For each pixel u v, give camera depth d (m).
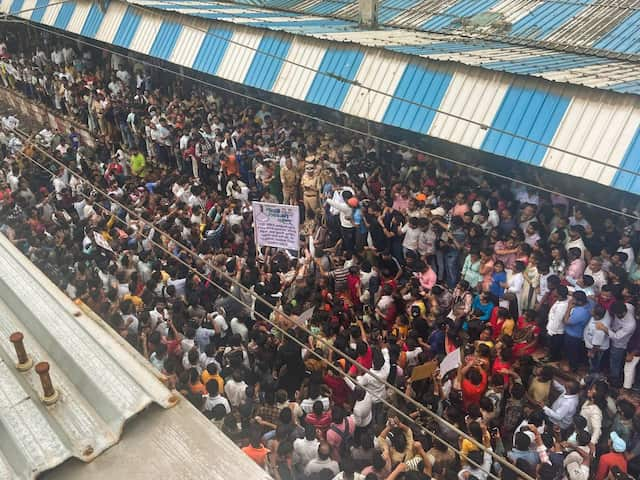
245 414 7.77
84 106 19.55
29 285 3.30
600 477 6.98
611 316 8.68
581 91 10.04
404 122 11.98
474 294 9.82
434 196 11.52
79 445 2.41
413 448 6.92
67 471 2.33
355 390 7.84
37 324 3.02
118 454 2.39
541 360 9.55
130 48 17.58
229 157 14.75
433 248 10.97
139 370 2.79
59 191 14.23
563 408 7.69
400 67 12.36
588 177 9.66
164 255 11.38
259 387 8.74
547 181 11.41
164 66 19.03
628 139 9.43
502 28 14.32
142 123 17.33
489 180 11.98
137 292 10.41
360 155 13.52
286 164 13.56
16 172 14.94
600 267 9.16
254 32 15.00
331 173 12.35
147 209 13.45
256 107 16.59
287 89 13.96
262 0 19.72
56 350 2.86
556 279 9.20
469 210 10.90
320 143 13.96
